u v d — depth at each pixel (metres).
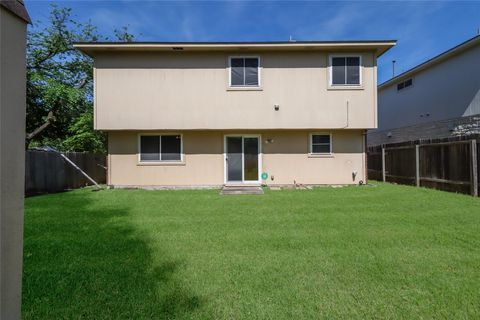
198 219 5.76
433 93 14.66
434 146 9.92
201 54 10.91
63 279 3.03
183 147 11.45
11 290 1.53
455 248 3.92
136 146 11.40
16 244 1.56
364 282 2.94
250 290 2.78
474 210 6.38
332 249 3.92
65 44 18.33
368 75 10.90
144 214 6.27
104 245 4.14
